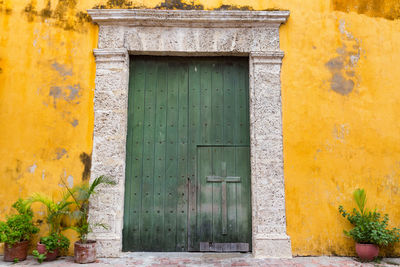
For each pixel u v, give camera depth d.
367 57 5.55
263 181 5.15
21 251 4.70
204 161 5.45
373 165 5.30
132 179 5.36
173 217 5.31
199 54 5.57
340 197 5.20
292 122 5.32
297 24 5.55
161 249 5.23
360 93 5.46
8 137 5.23
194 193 5.36
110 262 4.67
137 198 5.32
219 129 5.52
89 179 5.14
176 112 5.56
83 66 5.39
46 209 5.10
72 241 4.99
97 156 5.18
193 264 4.62
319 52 5.51
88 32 5.48
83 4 5.54
